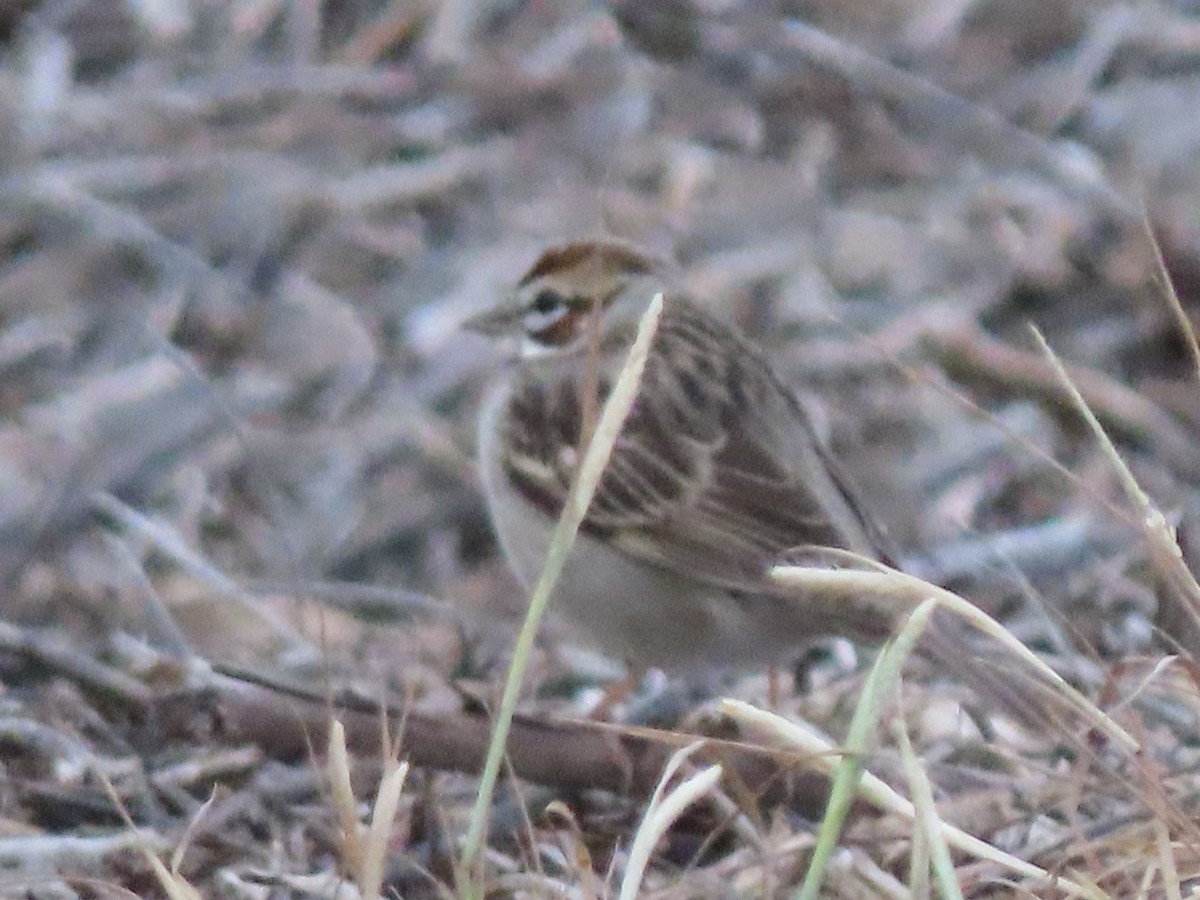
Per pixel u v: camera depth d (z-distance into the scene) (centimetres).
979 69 1541
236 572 1202
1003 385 1326
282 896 808
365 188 1430
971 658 830
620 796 842
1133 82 1527
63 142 1450
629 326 1000
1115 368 1346
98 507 1205
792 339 1338
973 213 1434
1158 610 889
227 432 1277
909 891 699
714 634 945
